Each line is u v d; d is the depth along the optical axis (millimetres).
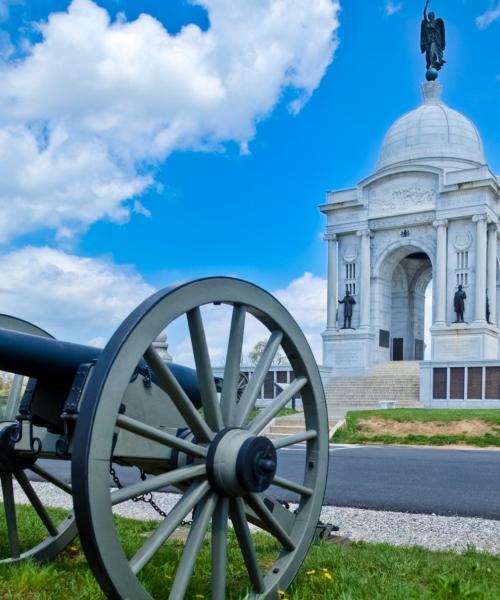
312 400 5062
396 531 8133
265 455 4359
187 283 4105
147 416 4473
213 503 4223
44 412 4887
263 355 4754
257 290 4621
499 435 23297
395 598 4754
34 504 5746
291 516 5082
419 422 25172
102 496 3586
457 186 42531
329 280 46938
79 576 5145
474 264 42125
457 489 11719
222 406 4449
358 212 46219
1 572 5156
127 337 3756
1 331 4492
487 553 6719
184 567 4004
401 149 49281
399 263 49625
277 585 4672
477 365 36031
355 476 13469
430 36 53344
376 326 45719
